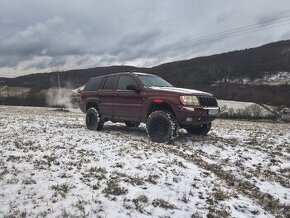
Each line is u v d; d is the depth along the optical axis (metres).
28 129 12.38
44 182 5.59
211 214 4.80
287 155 9.16
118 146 8.66
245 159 8.30
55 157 7.31
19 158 7.23
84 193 5.16
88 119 12.33
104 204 4.80
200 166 7.22
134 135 11.02
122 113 11.09
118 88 11.28
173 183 5.89
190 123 9.40
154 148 8.52
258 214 5.10
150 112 10.23
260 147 10.02
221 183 6.21
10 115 22.28
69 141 9.44
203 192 5.61
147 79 10.89
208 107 9.70
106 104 11.65
